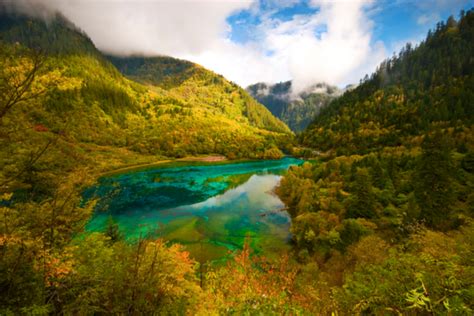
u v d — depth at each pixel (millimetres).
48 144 7168
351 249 27328
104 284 9227
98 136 111562
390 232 31688
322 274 24938
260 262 23625
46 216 8641
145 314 9398
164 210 53844
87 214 10523
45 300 8133
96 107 133875
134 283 9258
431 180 32219
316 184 58906
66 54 189875
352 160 75250
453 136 70750
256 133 181750
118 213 50406
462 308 3910
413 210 31672
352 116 157000
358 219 34812
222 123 182500
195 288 12406
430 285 5066
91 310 8367
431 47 197125
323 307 9922
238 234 43156
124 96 167750
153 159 111938
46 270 7684
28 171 7273
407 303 5344
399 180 47531
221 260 33969
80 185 9656
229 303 7195
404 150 75750
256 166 112500
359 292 7316
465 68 144625
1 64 5895
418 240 12328
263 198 64938
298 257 34000
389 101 154375
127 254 11531
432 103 118812
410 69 187375
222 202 60969
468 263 5566
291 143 162375
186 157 125875
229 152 133500
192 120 171125
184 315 10422
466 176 40281
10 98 5781
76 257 9805
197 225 46469
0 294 7148
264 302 6523
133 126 144625
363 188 38188
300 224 39688
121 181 77438
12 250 7473
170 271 11570
